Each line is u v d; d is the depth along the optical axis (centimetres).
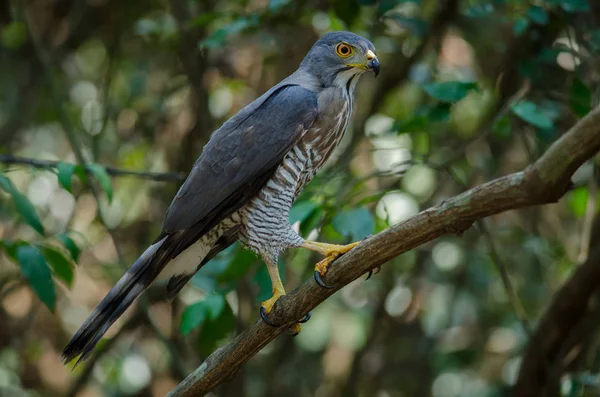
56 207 1339
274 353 1269
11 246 834
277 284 778
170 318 1307
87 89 1402
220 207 792
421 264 1284
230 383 1188
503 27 1235
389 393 1339
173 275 829
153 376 1285
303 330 1359
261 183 793
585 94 923
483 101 1271
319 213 878
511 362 1314
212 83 1286
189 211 791
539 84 1045
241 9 1204
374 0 1011
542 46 1052
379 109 1230
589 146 505
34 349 1298
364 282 1345
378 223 955
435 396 1352
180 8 1186
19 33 1303
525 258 1316
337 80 844
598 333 1112
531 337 1033
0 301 1216
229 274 901
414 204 1221
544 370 1041
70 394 1148
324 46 852
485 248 1288
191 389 716
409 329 1330
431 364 1307
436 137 1291
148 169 1277
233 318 915
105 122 1250
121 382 1282
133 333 1304
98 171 856
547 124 870
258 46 1219
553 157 520
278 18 1116
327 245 762
